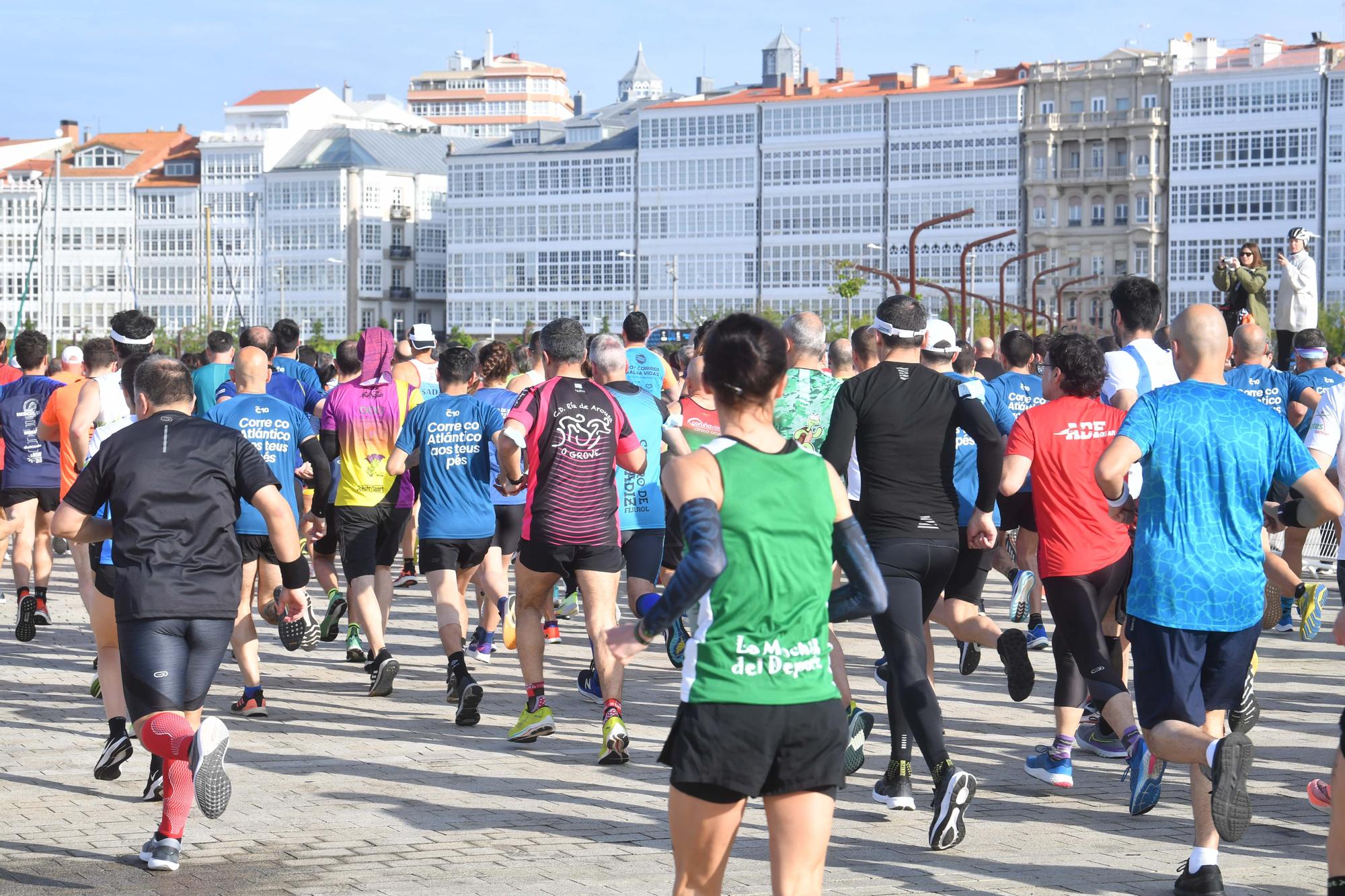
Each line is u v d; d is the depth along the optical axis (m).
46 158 141.75
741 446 4.31
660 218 113.56
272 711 9.43
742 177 111.06
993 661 11.55
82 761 8.05
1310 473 5.75
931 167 106.38
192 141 136.62
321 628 11.41
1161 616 5.74
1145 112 101.75
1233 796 5.16
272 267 127.19
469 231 119.81
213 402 12.05
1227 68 100.62
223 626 6.26
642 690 10.31
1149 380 8.30
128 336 9.48
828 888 5.83
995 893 5.79
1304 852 6.43
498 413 9.38
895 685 6.91
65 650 11.88
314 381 14.38
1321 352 12.09
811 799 4.30
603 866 6.11
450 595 9.33
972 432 6.88
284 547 6.32
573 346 8.41
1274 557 8.34
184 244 130.12
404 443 9.45
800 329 7.89
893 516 6.77
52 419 10.48
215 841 6.48
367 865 6.11
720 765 4.20
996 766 8.09
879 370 6.90
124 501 6.19
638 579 9.38
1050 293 104.31
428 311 130.00
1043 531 7.20
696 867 4.33
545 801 7.23
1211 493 5.77
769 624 4.23
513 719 9.32
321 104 132.88
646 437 9.32
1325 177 97.56
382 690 9.96
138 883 5.87
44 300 133.88
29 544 13.05
